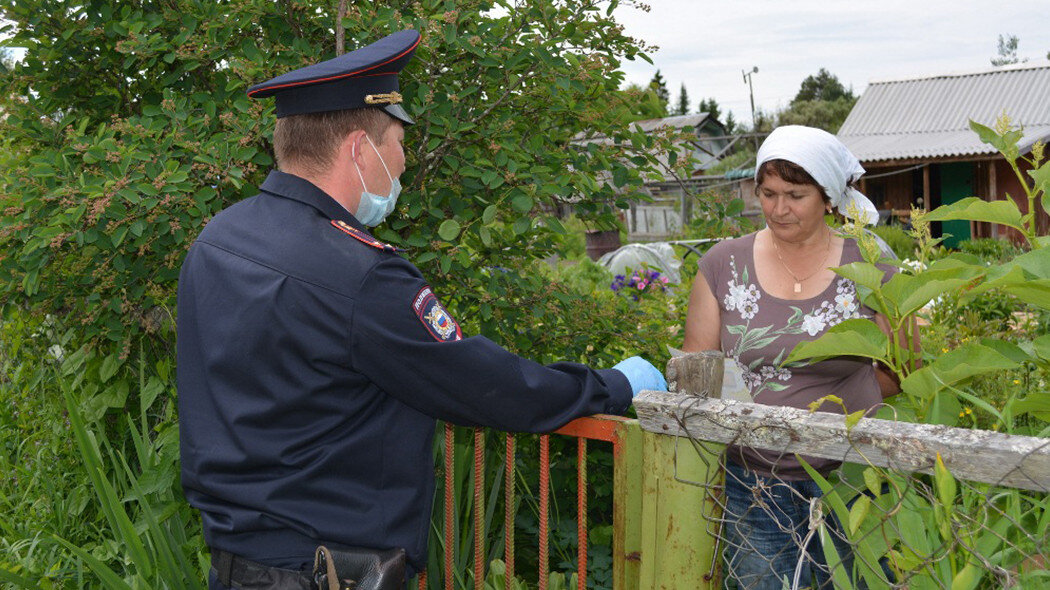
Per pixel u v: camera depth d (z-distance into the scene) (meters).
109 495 2.43
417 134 2.95
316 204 1.65
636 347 3.25
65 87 3.23
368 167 1.72
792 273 2.29
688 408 1.66
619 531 1.84
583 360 3.34
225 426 1.62
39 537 2.88
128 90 3.29
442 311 1.64
